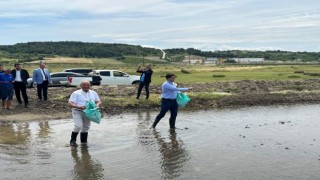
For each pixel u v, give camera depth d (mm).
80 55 190375
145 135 13859
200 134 14062
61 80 32344
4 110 18453
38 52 191375
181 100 15000
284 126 15992
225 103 23375
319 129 15305
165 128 15266
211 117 18422
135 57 194125
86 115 11922
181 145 12328
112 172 9492
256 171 9562
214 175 9242
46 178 9023
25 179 8938
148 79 22156
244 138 13422
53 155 11039
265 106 23266
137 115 19000
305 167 9922
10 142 12641
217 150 11672
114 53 199500
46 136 13648
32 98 21953
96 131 14594
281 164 10188
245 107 22641
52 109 19297
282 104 24344
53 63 141375
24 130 14781
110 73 33750
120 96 24281
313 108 22469
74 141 12266
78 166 9984
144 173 9422
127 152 11430
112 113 19562
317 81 38281
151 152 11430
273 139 13289
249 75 53438
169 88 14664
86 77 32375
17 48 193625
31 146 12094
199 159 10664
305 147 12125
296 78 46438
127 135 13844
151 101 21969
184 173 9406
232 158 10766
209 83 34469
